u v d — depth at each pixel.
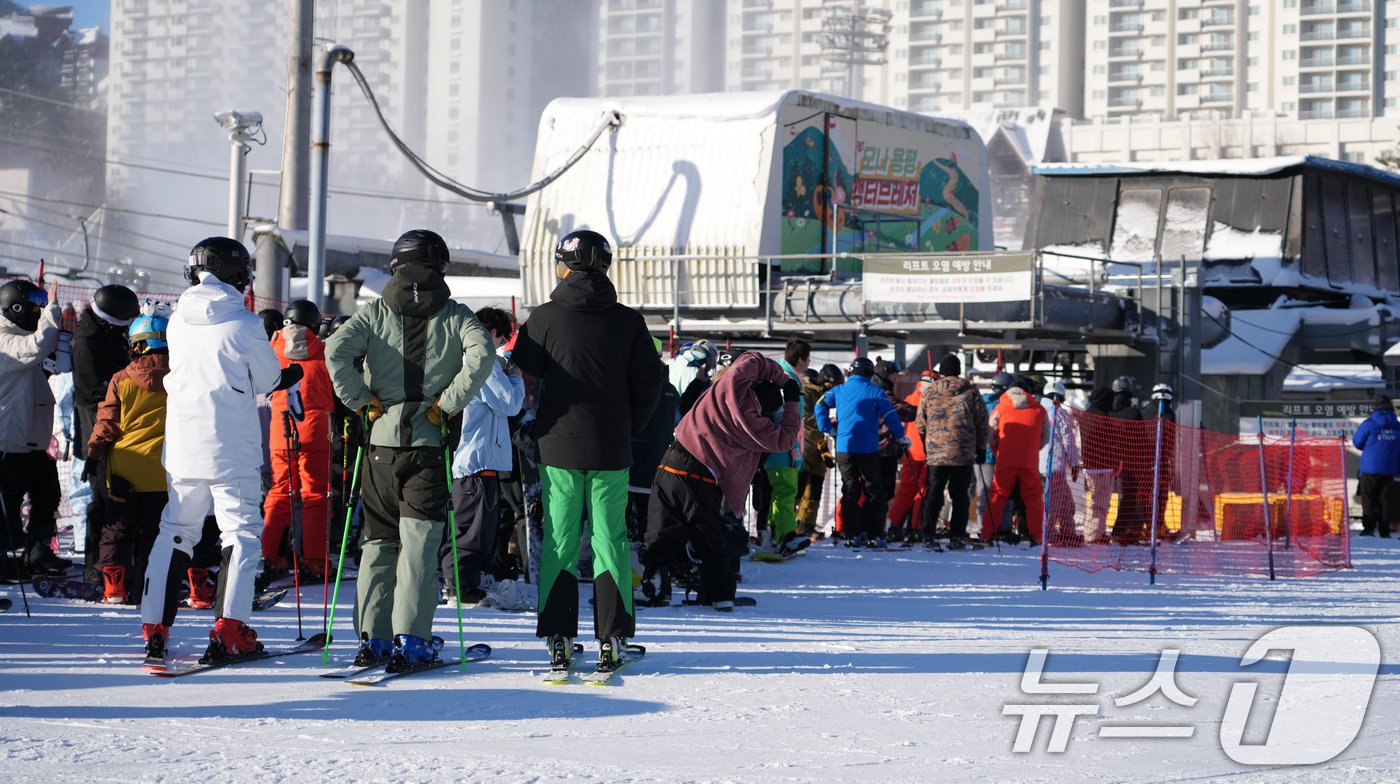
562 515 6.21
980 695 5.88
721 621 8.34
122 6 175.12
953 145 24.56
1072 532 15.73
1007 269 19.62
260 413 9.79
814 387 15.28
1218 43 159.75
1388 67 153.75
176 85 174.38
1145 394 23.22
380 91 175.12
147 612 6.14
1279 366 25.53
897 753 4.70
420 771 4.29
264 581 9.17
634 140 22.70
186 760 4.38
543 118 23.48
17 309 9.36
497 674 6.18
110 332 9.07
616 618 6.25
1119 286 23.73
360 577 6.28
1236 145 138.00
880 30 171.75
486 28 174.00
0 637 6.99
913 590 10.66
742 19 181.25
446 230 167.50
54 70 175.75
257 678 5.94
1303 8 155.50
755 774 4.34
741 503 9.02
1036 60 166.62
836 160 22.56
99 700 5.36
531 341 6.30
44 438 9.53
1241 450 17.45
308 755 4.48
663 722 5.16
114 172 147.00
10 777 4.11
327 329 10.60
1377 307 26.45
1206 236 28.98
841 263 22.62
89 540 8.90
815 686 6.04
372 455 6.19
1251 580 12.35
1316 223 28.70
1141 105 162.75
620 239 22.61
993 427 16.09
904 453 15.58
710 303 22.02
